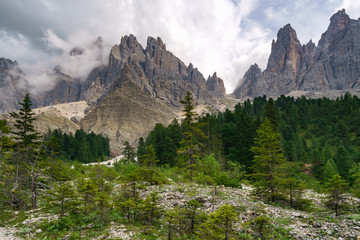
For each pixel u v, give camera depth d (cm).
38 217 2038
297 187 2388
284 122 10438
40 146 2800
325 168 5509
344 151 6359
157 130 8781
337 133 8775
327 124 10438
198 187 2900
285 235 1530
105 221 1856
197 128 3803
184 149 3697
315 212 2194
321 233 1532
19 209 2388
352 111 10175
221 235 1363
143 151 9056
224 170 5000
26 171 2603
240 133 5962
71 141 12631
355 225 1627
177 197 2409
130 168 5247
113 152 19800
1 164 2434
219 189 2795
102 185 2688
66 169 4238
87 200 2102
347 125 9525
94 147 14112
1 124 2341
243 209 1997
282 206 2380
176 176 4016
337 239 1430
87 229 1752
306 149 8669
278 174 2542
